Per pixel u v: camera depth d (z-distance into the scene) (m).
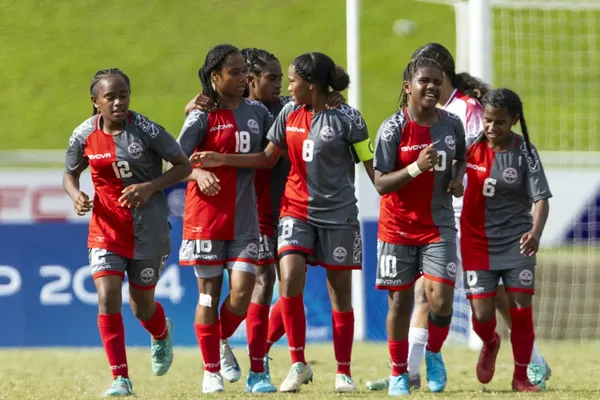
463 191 22.19
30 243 36.19
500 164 22.81
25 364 31.25
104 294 22.03
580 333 40.00
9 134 90.88
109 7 111.56
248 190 23.31
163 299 36.19
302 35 105.44
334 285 23.22
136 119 22.33
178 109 94.19
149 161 22.45
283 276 22.83
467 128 25.25
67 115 94.94
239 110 23.47
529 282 22.91
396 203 22.16
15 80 99.75
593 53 79.25
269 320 25.44
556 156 49.16
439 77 21.67
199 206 23.08
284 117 23.17
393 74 100.31
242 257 22.97
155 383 26.31
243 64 23.23
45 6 111.25
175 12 109.94
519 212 23.12
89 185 36.41
